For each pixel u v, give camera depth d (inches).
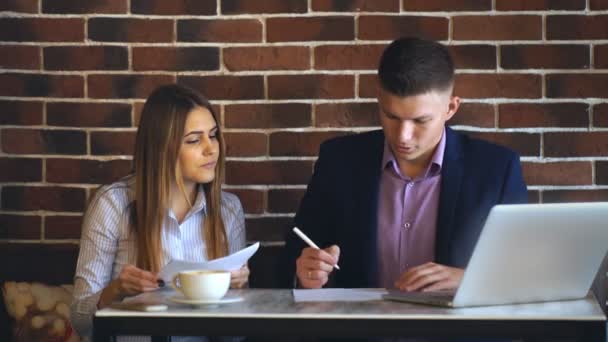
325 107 124.7
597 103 123.0
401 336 75.4
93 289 105.8
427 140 96.1
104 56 125.6
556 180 123.9
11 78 126.1
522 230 77.7
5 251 125.3
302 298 85.4
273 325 76.3
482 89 123.5
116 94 126.0
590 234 81.4
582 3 122.3
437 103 94.5
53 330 123.6
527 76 123.3
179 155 108.7
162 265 107.7
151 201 108.0
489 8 123.0
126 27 125.3
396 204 104.3
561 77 123.0
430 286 89.0
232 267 90.2
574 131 123.3
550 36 122.8
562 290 84.3
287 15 124.3
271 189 126.0
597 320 74.2
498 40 123.1
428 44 95.6
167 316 76.9
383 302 82.7
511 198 102.3
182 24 125.0
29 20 125.6
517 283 80.9
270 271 125.3
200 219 111.7
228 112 125.5
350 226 104.2
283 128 125.3
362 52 124.0
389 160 104.3
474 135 124.0
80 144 126.4
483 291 79.6
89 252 107.9
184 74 125.4
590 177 123.6
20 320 123.7
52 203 126.9
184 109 108.6
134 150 114.6
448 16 123.3
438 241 101.3
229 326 76.6
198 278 80.5
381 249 104.3
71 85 126.0
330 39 124.2
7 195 126.9
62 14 125.6
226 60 125.0
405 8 123.5
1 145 126.3
